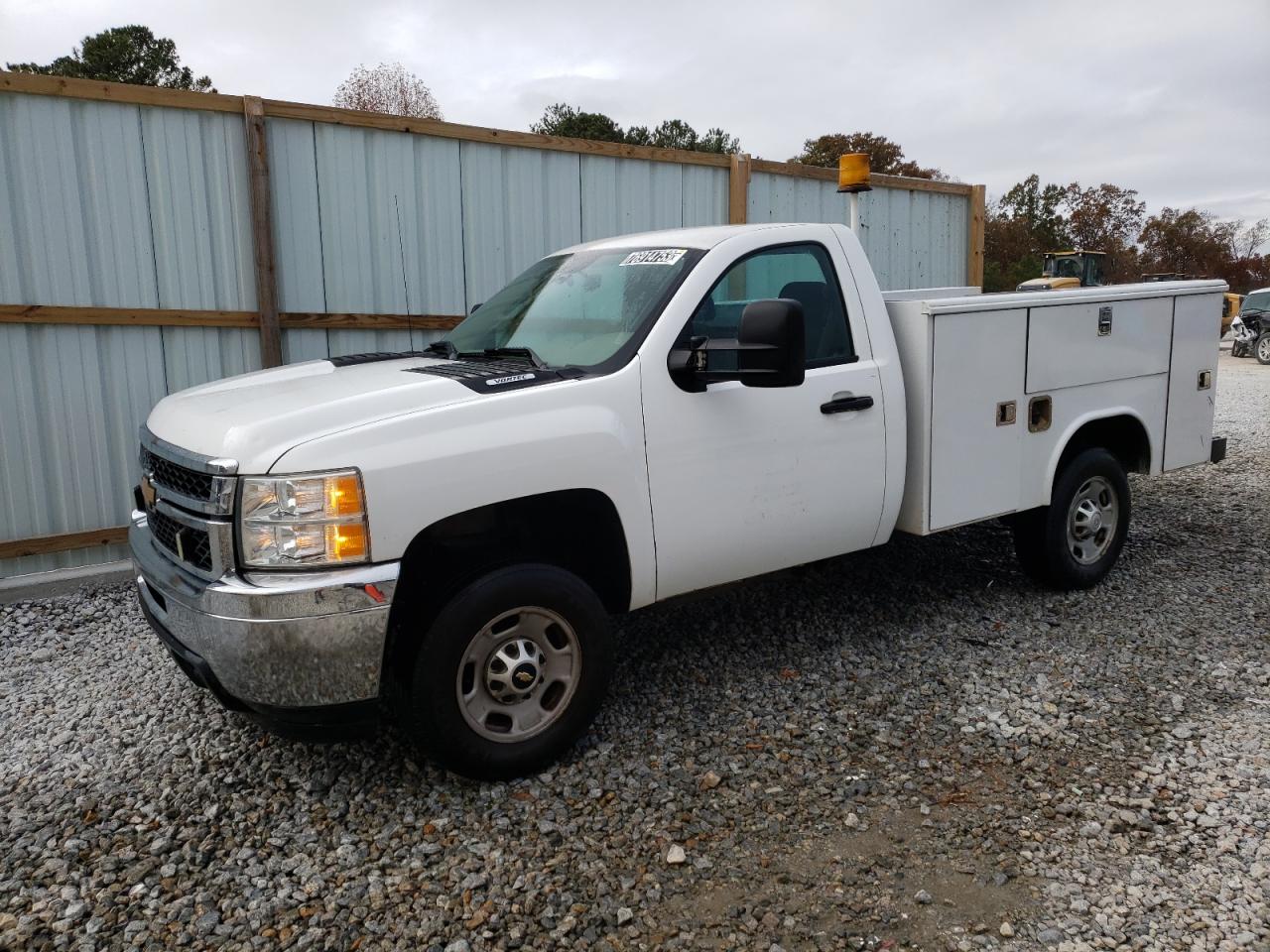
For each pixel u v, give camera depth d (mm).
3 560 6027
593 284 4258
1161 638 4797
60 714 4230
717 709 4105
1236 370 21141
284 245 6746
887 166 53469
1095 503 5473
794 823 3248
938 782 3484
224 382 4250
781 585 5691
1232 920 2693
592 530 3758
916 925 2725
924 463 4547
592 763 3664
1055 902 2803
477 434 3311
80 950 2689
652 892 2896
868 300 4465
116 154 6160
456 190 7391
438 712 3316
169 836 3240
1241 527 6902
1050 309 4957
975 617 5121
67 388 6152
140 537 3801
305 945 2699
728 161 8711
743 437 3963
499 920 2785
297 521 3049
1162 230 63438
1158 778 3453
